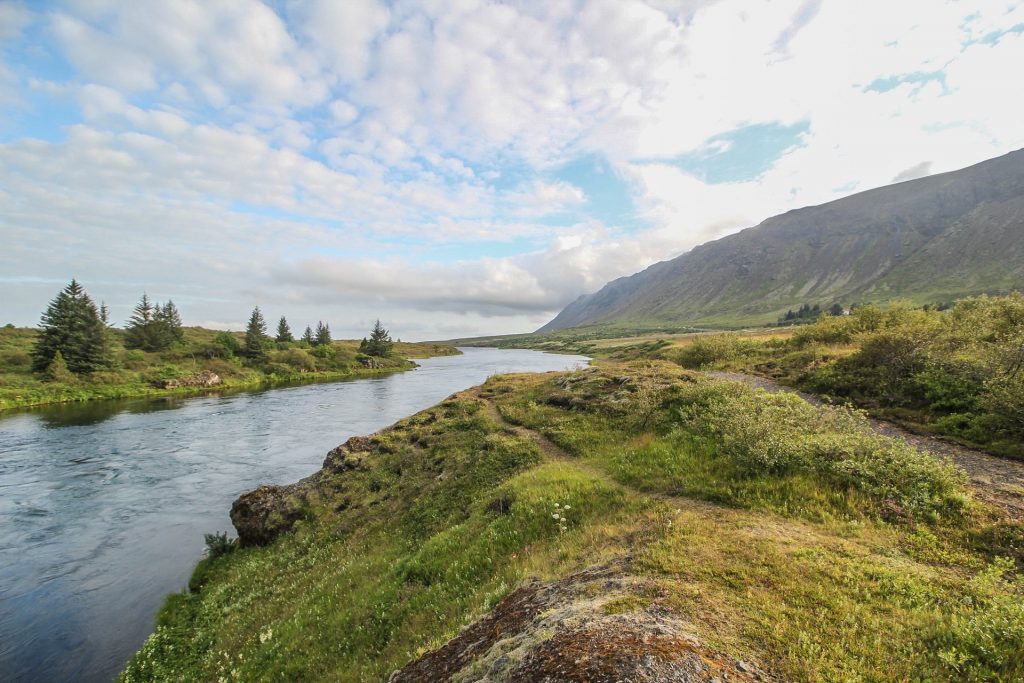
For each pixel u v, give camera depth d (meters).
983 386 15.88
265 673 11.19
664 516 10.13
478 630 7.34
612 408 22.83
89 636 15.40
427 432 27.27
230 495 28.81
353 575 14.67
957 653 5.01
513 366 126.88
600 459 17.25
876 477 10.70
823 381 24.08
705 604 5.94
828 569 7.08
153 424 49.91
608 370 31.73
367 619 11.30
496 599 8.70
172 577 19.34
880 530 8.91
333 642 11.19
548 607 6.82
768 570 7.02
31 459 36.62
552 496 13.25
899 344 22.25
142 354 95.25
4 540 22.77
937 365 19.80
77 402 66.75
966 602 6.24
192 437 43.75
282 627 13.08
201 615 15.94
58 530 23.88
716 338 46.22
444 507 17.27
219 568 19.86
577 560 8.95
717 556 7.55
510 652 5.45
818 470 11.55
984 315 23.91
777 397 18.11
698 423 17.02
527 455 19.41
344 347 148.00
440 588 10.80
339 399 68.69
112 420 52.34
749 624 5.51
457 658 6.70
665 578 6.81
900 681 4.66
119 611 16.83
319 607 13.30
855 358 24.56
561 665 4.71
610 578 7.23
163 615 16.33
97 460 36.31
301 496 23.52
